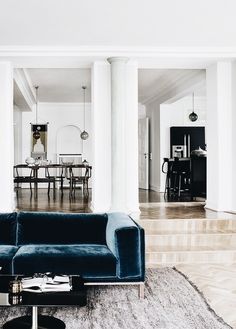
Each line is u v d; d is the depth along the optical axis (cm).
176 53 678
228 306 359
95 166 709
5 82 697
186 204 814
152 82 1013
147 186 1255
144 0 473
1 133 697
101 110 711
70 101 1359
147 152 1256
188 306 354
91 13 516
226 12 514
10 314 327
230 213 678
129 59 691
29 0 473
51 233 418
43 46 654
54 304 249
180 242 564
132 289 406
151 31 589
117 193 677
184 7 496
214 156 737
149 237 561
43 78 989
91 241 420
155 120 1238
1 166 698
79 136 1389
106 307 351
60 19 538
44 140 1370
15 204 820
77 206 784
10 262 354
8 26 564
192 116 1123
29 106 1222
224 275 461
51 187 1373
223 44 659
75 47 658
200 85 891
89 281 360
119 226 375
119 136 677
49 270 354
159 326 308
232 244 568
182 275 457
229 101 726
